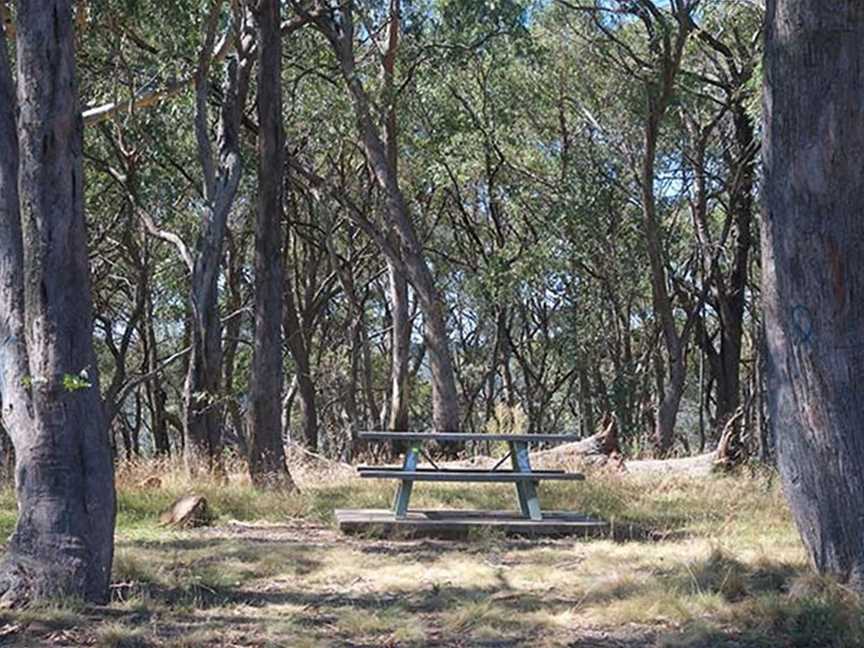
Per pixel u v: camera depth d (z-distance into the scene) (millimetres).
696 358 40062
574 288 32000
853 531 6816
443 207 33969
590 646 6211
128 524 10477
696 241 31562
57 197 6801
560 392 45000
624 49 28578
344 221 31406
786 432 7086
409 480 10281
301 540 9797
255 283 13656
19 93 6816
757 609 6629
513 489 13016
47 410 6820
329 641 6242
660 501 12414
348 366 36375
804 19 6902
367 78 25344
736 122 27641
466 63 23672
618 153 29547
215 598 7332
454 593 7512
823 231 6871
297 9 21406
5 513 10906
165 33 16047
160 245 29297
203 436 15469
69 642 6082
